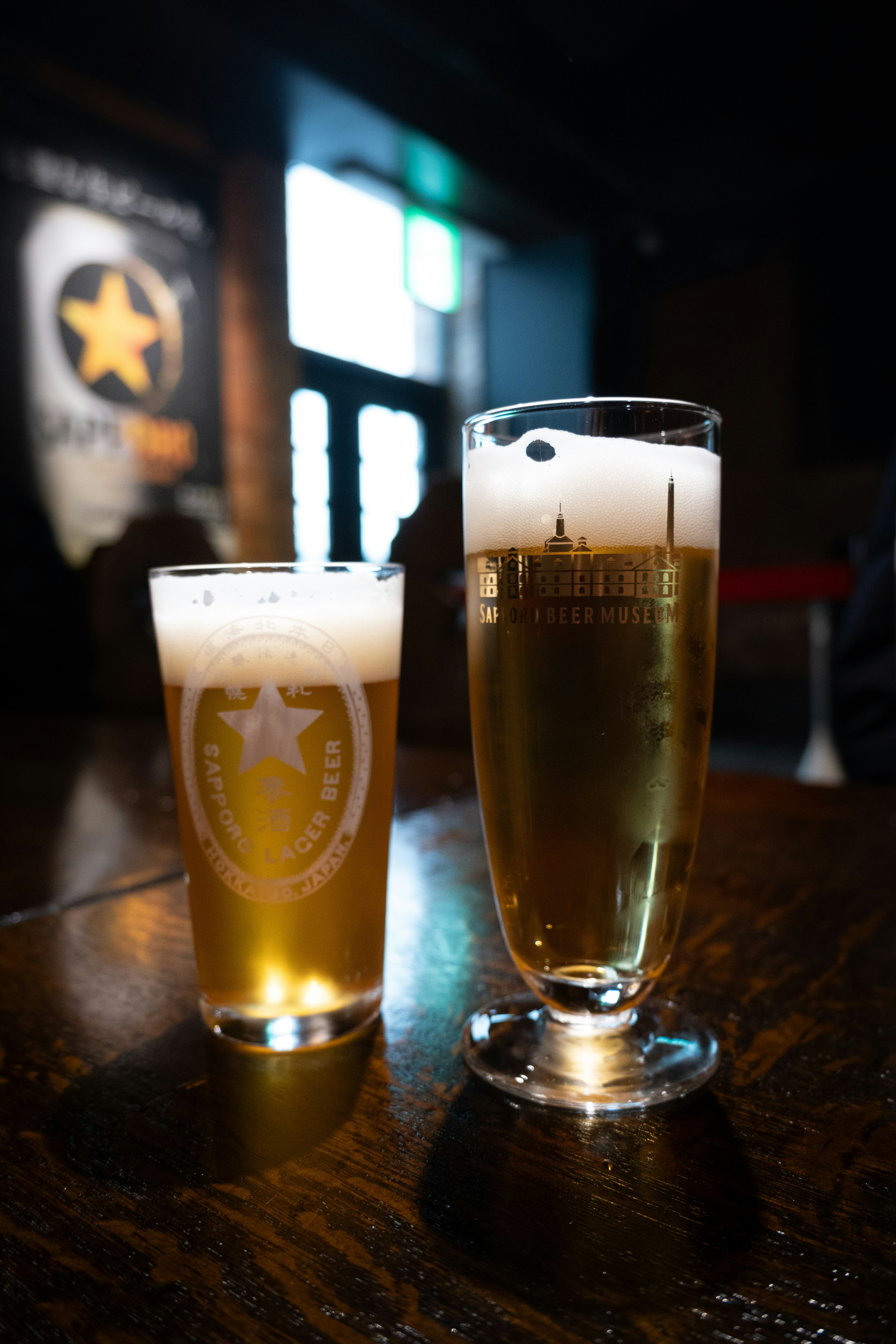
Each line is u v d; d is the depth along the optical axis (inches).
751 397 144.0
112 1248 6.1
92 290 111.3
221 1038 9.2
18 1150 7.3
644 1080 8.0
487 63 93.0
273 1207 6.5
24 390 105.7
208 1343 5.2
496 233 161.9
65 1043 9.2
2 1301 5.6
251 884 8.7
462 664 41.4
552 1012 9.4
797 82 107.7
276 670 8.5
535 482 7.9
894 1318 5.3
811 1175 6.7
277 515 131.7
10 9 99.2
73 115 109.1
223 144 125.3
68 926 12.7
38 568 63.6
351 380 160.1
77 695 64.4
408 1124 7.6
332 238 150.9
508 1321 5.3
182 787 8.9
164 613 9.1
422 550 41.7
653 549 7.8
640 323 156.6
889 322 134.2
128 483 115.6
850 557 65.1
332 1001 9.0
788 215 139.6
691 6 88.6
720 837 16.5
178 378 120.6
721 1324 5.2
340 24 109.2
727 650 131.0
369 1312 5.4
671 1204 6.4
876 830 16.6
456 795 20.6
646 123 115.6
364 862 9.0
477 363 174.1
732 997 9.9
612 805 7.9
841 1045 8.8
